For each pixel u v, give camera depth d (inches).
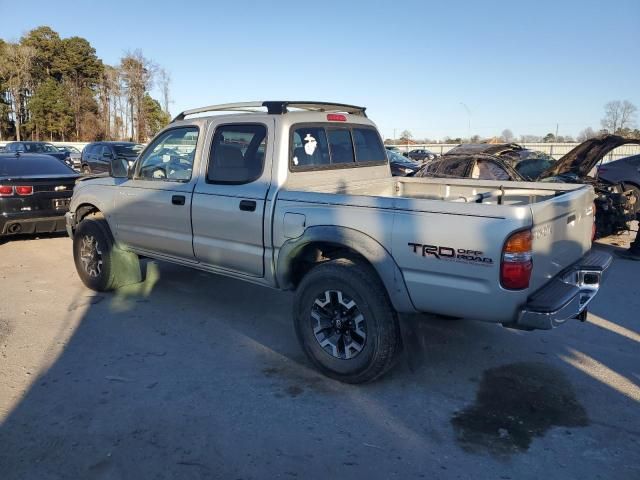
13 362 171.6
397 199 144.0
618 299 241.9
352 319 153.6
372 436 130.6
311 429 133.6
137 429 133.0
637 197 398.6
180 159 204.4
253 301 235.5
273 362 173.2
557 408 144.3
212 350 182.7
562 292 135.9
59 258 320.2
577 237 160.1
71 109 2503.7
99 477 115.0
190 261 204.8
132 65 2397.9
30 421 136.6
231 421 137.2
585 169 375.6
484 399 149.2
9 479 114.2
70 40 2586.1
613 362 173.6
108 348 183.6
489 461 120.7
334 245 160.7
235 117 187.5
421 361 157.6
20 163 370.9
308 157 185.5
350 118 208.5
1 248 347.9
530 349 183.8
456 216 133.5
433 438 129.8
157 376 162.6
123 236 229.5
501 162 392.5
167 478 114.7
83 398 148.6
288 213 165.3
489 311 132.2
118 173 224.8
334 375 158.2
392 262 143.9
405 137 2630.4
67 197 346.9
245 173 181.6
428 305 141.3
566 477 115.3
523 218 125.7
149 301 235.0
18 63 2399.1
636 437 130.4
